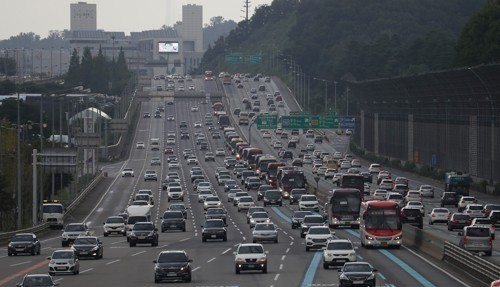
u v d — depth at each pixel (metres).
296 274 162.62
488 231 191.62
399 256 191.62
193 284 151.00
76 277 162.88
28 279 130.62
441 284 146.25
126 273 169.12
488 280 145.25
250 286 146.50
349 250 170.00
